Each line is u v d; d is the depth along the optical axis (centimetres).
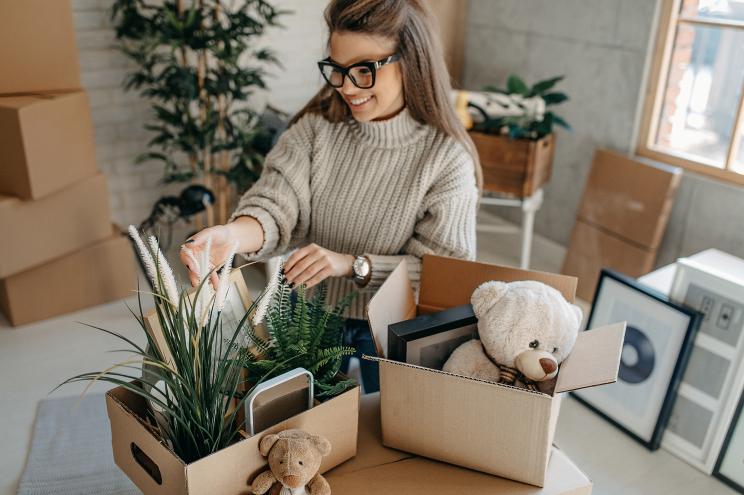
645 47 295
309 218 155
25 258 264
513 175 307
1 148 249
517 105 308
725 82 277
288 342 113
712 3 276
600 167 315
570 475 110
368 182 148
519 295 111
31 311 282
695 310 210
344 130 150
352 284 154
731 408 205
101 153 333
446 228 144
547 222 365
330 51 136
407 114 145
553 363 105
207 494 93
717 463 212
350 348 109
